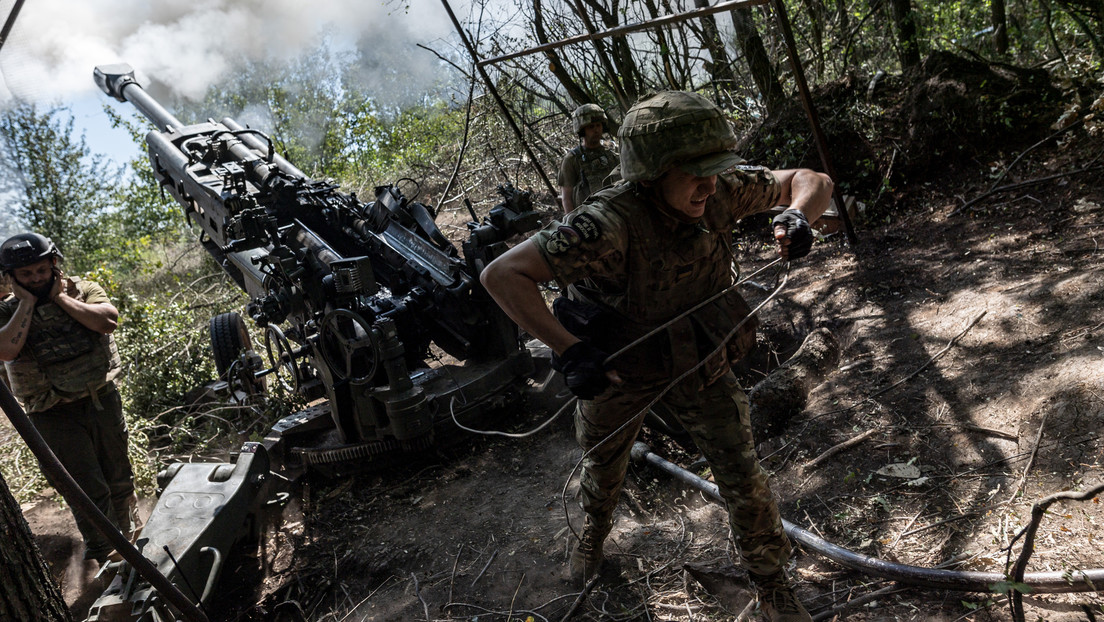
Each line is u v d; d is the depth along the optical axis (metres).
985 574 2.42
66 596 3.90
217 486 3.57
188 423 5.54
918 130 6.01
